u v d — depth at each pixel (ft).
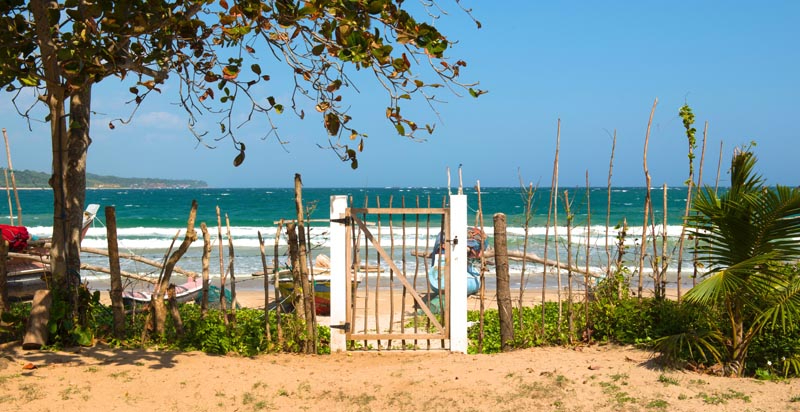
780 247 24.07
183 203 293.84
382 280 68.39
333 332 31.01
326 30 23.35
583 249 85.61
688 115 30.71
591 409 21.54
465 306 31.04
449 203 31.24
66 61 22.72
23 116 27.37
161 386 23.89
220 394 23.62
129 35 23.48
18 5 25.73
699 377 23.88
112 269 30.04
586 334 31.32
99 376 24.30
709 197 25.52
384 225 143.23
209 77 25.68
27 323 27.89
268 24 23.94
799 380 23.53
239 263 86.79
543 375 24.50
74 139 29.73
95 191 559.38
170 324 34.58
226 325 30.86
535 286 65.87
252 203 289.74
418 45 22.43
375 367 27.76
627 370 24.85
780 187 23.43
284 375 26.00
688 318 28.99
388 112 23.32
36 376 23.82
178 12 24.04
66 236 28.84
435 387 24.11
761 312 24.20
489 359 27.96
